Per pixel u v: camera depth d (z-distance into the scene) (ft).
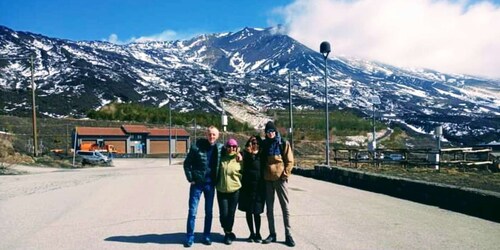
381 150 75.36
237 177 25.66
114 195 48.34
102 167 146.61
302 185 56.08
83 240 26.07
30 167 120.47
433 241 25.29
